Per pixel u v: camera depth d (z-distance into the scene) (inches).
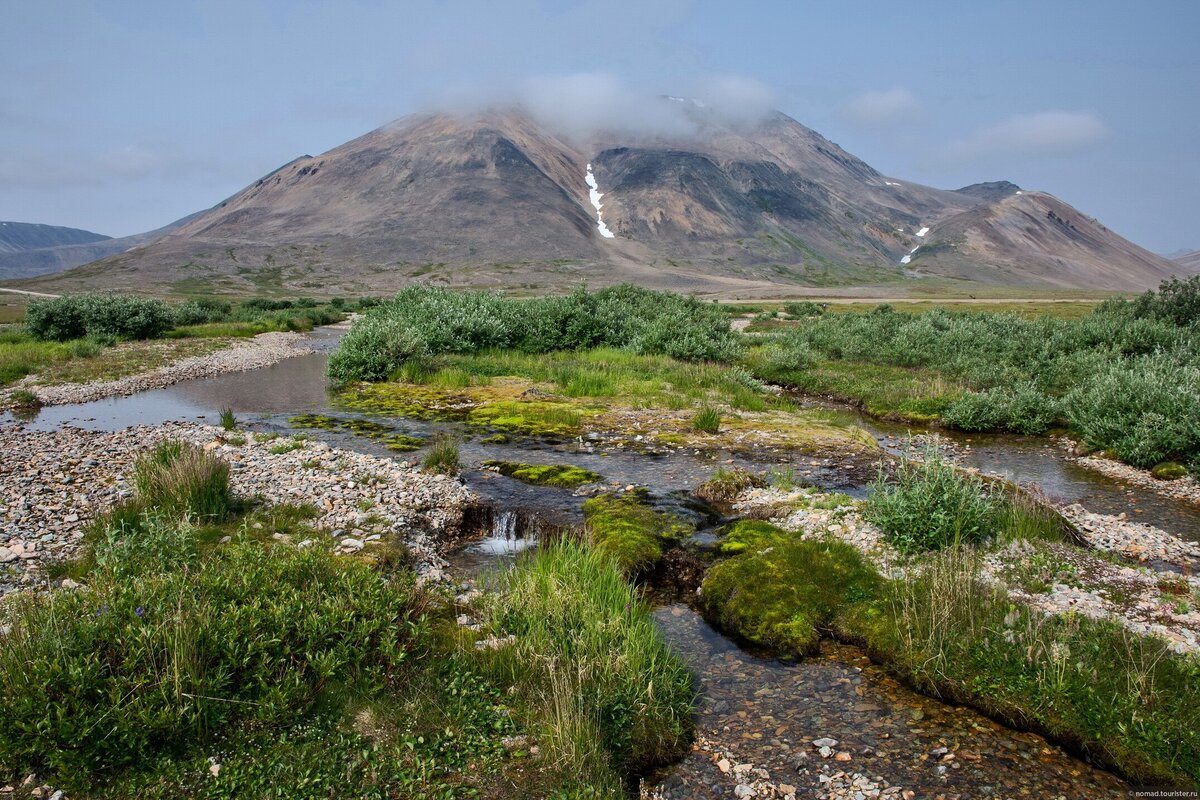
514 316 1321.4
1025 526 390.0
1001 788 215.8
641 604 331.6
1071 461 662.5
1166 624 295.3
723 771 225.0
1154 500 540.7
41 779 189.3
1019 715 246.5
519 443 657.6
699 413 746.8
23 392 887.7
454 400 876.6
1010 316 1412.4
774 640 304.2
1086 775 222.2
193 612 236.5
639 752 229.3
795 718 253.3
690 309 1610.5
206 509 398.9
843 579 337.7
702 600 347.3
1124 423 671.1
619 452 626.2
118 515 376.8
